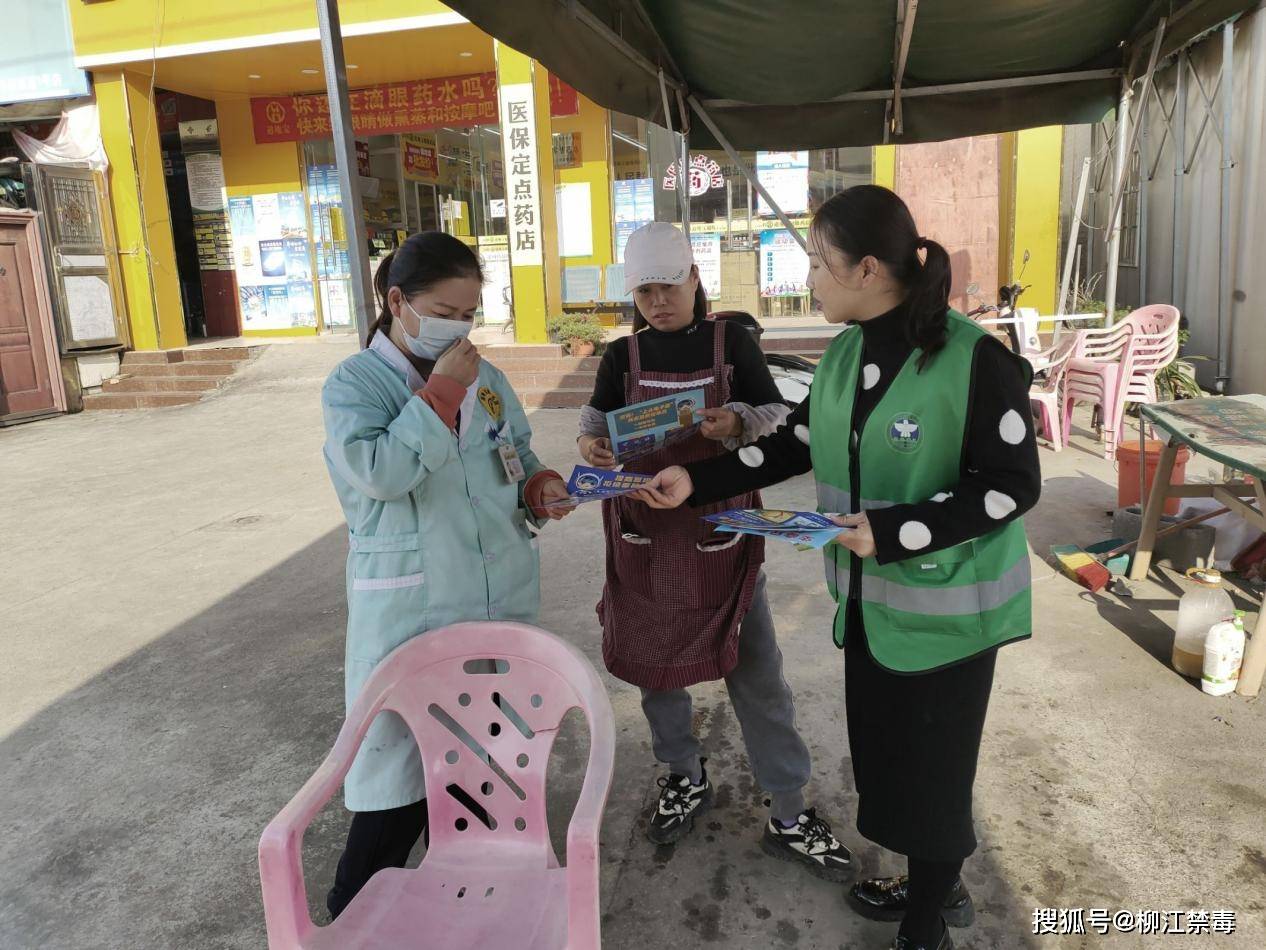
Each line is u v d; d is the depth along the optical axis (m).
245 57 11.30
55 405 11.23
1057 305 9.42
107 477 7.75
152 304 12.19
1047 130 9.43
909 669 1.75
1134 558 4.13
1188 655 3.22
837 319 1.76
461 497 1.87
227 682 3.74
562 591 4.47
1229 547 4.27
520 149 10.30
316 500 6.57
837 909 2.24
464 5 2.71
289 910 1.48
